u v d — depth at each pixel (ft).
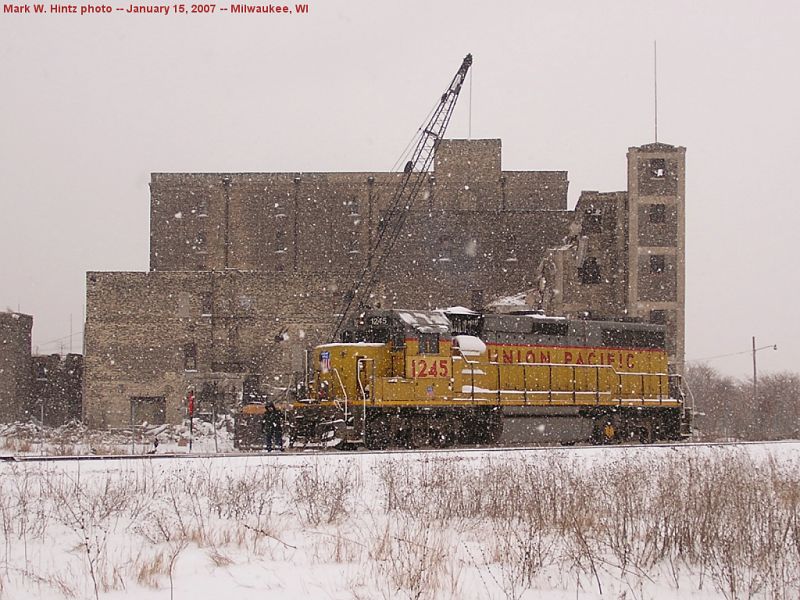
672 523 66.13
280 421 155.22
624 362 179.32
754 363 339.77
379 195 366.43
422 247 347.15
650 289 299.58
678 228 301.22
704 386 484.74
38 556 61.21
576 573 58.54
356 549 63.82
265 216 369.71
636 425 179.83
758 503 72.23
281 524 73.05
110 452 167.73
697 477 82.02
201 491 85.15
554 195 371.35
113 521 73.15
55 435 248.52
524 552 61.21
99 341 313.53
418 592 50.06
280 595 52.65
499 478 85.05
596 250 309.42
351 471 100.68
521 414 160.56
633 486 80.33
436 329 152.35
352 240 366.22
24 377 330.75
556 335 169.89
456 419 154.71
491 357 160.56
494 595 53.78
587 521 70.38
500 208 369.91
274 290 318.45
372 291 329.52
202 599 51.93
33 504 77.25
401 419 147.64
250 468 100.99
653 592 55.16
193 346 315.17
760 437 248.52
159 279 316.60
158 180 371.97
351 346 150.00
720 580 55.36
